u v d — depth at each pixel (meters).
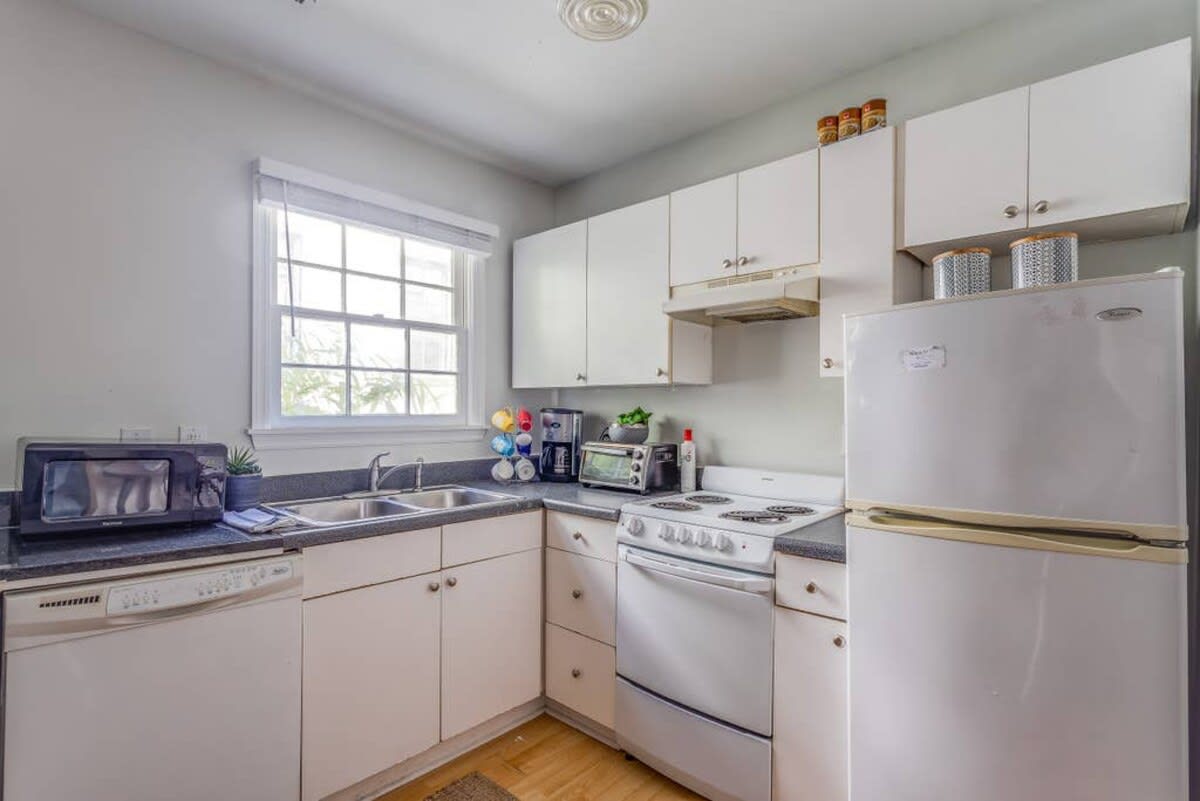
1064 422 1.20
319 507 2.21
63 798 1.29
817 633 1.59
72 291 1.78
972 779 1.30
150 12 1.81
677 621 1.88
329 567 1.73
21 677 1.25
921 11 1.82
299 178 2.20
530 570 2.32
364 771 1.80
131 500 1.63
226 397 2.09
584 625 2.21
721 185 2.22
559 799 1.86
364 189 2.39
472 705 2.10
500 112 2.44
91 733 1.33
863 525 1.47
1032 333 1.24
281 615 1.62
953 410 1.34
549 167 3.02
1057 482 1.21
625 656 2.05
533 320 2.92
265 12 1.81
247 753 1.56
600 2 1.71
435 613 1.99
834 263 1.92
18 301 1.69
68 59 1.78
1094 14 1.71
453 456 2.81
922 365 1.39
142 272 1.91
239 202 2.12
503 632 2.21
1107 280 1.16
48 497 1.52
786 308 2.05
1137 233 1.60
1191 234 1.54
